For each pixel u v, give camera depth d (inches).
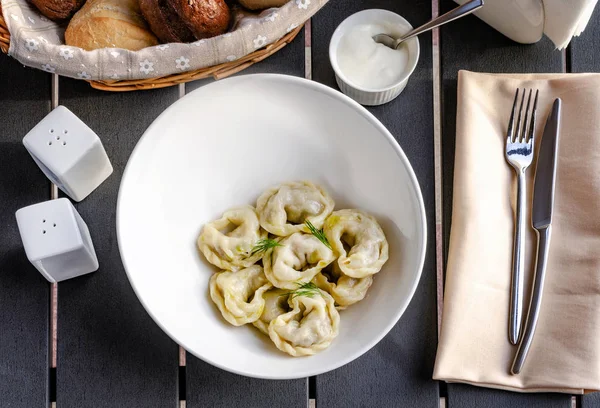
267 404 32.6
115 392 32.6
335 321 30.8
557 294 33.0
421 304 33.0
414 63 32.9
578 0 31.1
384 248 31.3
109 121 34.0
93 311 32.9
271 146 32.4
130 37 32.7
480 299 32.7
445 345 32.3
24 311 32.9
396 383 32.7
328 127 31.7
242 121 31.7
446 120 34.4
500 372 32.5
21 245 33.3
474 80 34.0
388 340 32.9
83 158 31.7
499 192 33.5
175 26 32.5
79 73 31.7
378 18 33.2
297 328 30.5
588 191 33.4
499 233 33.2
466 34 34.9
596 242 33.1
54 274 32.4
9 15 31.7
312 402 36.4
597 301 32.7
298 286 31.0
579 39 34.9
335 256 31.6
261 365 30.2
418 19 35.0
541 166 33.5
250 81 30.7
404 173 30.8
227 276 31.5
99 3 32.7
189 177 32.1
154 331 32.9
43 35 33.2
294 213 32.3
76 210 33.2
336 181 32.6
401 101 34.3
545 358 32.6
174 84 33.0
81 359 32.7
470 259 32.8
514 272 32.9
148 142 30.8
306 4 31.4
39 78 34.2
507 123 34.0
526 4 32.3
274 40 32.0
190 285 31.6
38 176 33.8
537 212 33.3
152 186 31.4
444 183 34.1
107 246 33.3
